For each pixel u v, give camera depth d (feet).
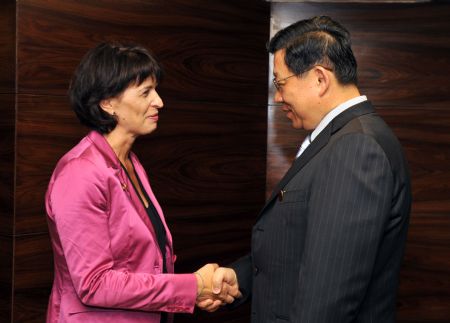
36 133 7.93
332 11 11.41
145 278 5.82
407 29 11.21
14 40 7.66
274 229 5.73
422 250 11.29
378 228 5.00
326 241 5.04
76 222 5.54
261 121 11.70
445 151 11.16
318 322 4.99
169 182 10.12
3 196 7.94
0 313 8.03
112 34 8.85
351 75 5.67
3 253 7.96
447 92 11.12
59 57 8.13
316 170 5.41
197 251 10.73
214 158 10.85
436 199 11.24
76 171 5.64
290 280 5.59
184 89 10.19
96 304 5.61
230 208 11.23
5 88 7.84
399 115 11.30
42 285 8.13
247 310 11.63
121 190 5.79
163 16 9.67
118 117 6.05
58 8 8.08
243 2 11.09
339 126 5.52
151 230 6.10
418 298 11.34
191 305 6.12
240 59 11.14
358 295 5.02
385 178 5.07
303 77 5.71
